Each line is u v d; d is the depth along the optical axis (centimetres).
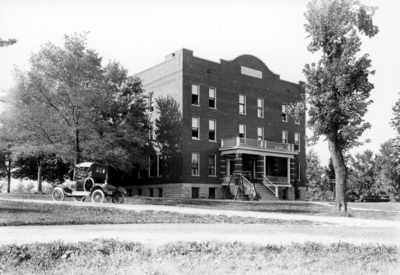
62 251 772
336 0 2239
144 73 4594
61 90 3058
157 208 2111
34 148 2994
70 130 3103
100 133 3462
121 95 3994
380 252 888
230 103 4488
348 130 2227
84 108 3103
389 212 2481
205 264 707
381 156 5288
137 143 3881
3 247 780
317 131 2264
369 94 2228
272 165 4831
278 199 4300
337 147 2289
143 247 834
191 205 2630
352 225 1595
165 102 4247
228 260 750
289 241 1020
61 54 3123
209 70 4319
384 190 5353
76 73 3108
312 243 959
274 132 4900
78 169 2612
